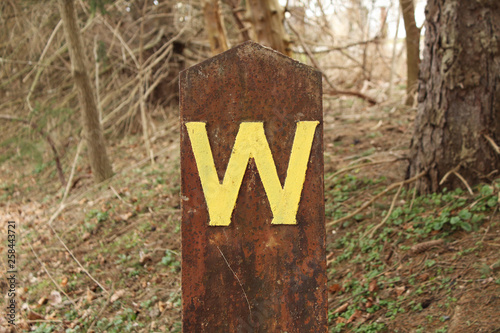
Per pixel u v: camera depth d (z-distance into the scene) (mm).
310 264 2217
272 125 2225
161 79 11125
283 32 6305
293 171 2221
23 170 9711
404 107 8258
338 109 9281
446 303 3139
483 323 2809
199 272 2234
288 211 2221
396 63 11359
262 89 2219
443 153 4289
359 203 4977
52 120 9594
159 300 4379
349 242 4434
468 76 4109
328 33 10109
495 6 4055
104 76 10836
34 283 5148
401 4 8023
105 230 6078
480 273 3260
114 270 5094
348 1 10695
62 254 5664
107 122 10594
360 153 6375
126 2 10578
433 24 4332
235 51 2215
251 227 2229
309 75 2211
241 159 2229
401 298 3381
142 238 5625
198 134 2230
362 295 3602
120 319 4152
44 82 10320
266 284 2229
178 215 5938
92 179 8297
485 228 3699
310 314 2219
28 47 10133
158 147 9188
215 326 2236
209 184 2232
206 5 6914
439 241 3764
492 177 4117
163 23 11180
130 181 7387
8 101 9758
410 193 4637
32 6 9883
